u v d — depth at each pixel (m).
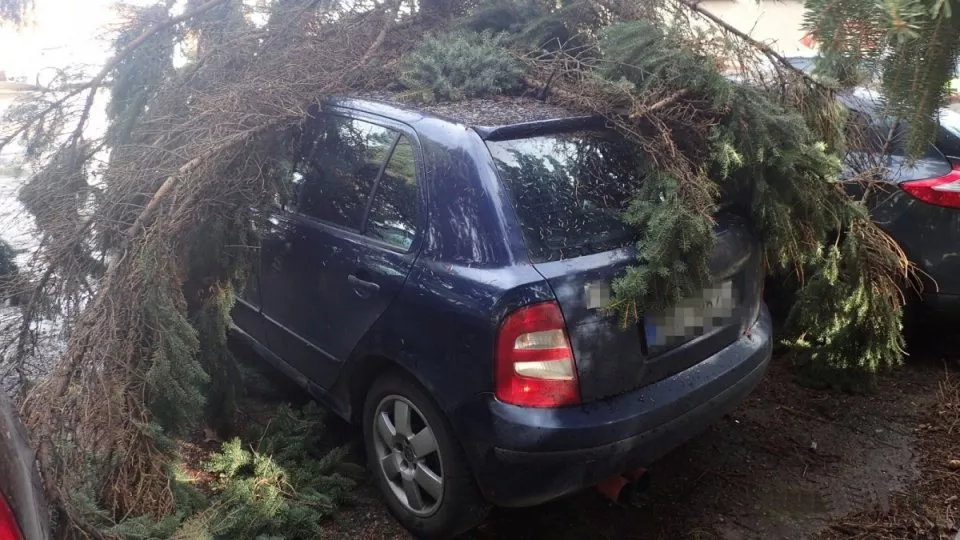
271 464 3.01
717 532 2.87
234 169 2.96
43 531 1.77
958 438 3.43
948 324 4.02
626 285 2.35
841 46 1.31
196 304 3.14
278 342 3.54
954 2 1.19
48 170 3.21
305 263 3.23
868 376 3.76
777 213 2.82
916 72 1.32
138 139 3.37
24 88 3.54
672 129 2.71
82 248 2.73
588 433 2.35
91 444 2.37
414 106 2.94
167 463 2.55
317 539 2.81
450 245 2.55
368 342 2.87
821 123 2.98
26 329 2.62
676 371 2.62
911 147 1.49
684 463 3.32
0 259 2.90
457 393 2.49
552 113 2.74
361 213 2.99
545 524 2.94
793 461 3.31
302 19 3.56
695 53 2.73
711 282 2.62
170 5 3.78
